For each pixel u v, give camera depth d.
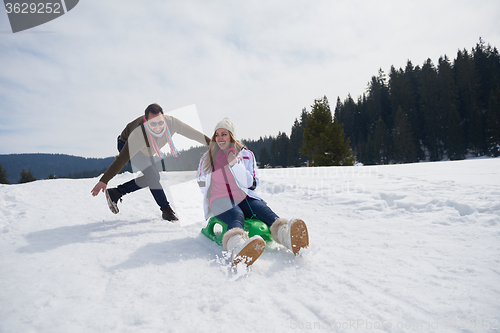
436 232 2.62
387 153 61.88
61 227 3.10
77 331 1.30
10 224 3.23
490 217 2.80
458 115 58.94
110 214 3.81
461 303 1.45
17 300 1.57
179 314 1.43
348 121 83.06
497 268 1.83
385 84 90.25
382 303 1.48
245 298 1.58
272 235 2.27
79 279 1.83
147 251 2.35
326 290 1.65
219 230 2.91
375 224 3.01
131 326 1.34
